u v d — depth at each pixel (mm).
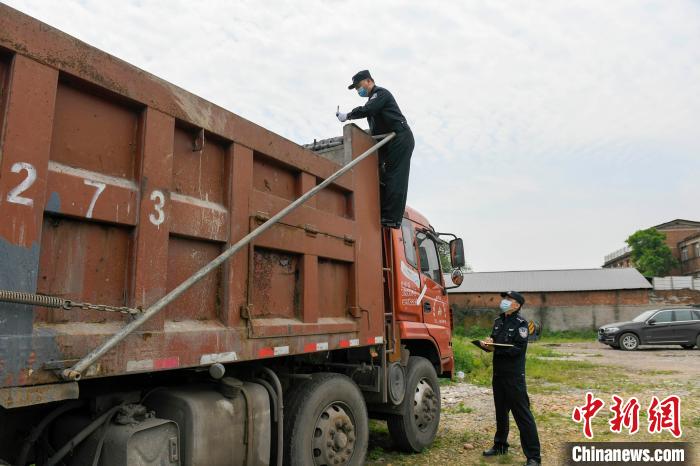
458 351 13883
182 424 2953
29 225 2143
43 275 2262
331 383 4246
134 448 2635
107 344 2258
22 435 2670
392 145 5066
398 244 5691
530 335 5648
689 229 56969
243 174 3355
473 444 6352
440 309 6707
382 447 6160
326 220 4164
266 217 3514
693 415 7879
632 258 54688
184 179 3000
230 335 3115
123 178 2631
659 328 20297
